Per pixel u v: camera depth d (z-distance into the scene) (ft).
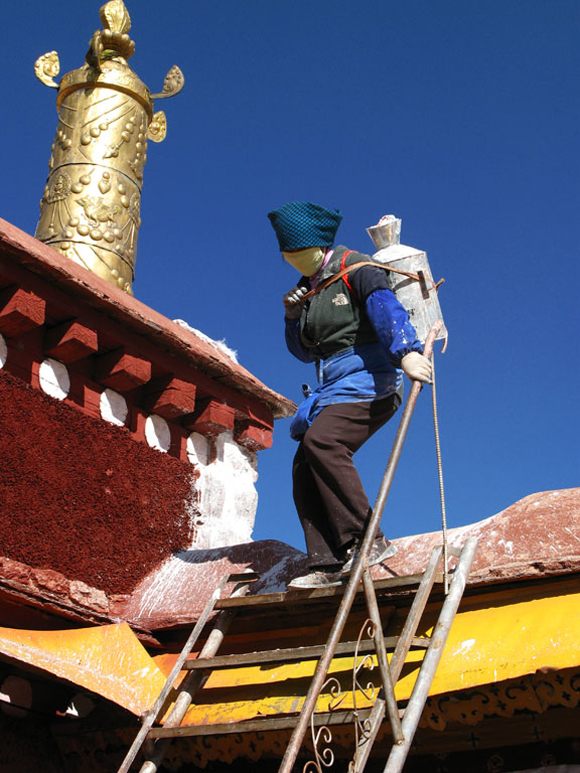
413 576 13.70
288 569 17.74
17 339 19.21
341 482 14.78
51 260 18.99
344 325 15.61
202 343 23.52
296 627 16.55
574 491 15.88
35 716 18.35
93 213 26.91
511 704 14.19
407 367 14.16
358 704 14.34
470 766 15.88
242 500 23.47
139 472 21.01
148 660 16.28
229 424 23.25
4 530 17.72
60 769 18.47
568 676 13.71
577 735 15.06
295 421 15.89
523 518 15.40
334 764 16.85
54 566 18.43
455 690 13.55
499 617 14.35
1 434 18.21
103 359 20.95
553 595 14.23
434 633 13.24
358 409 15.19
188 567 19.69
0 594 16.65
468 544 14.65
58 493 18.99
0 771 17.40
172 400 21.72
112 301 20.02
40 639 16.29
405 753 11.67
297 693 15.39
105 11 29.17
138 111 28.86
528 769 15.26
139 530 20.44
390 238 17.80
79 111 28.17
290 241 15.99
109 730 17.84
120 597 19.31
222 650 17.26
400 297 16.92
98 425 20.40
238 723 13.24
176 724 14.44
